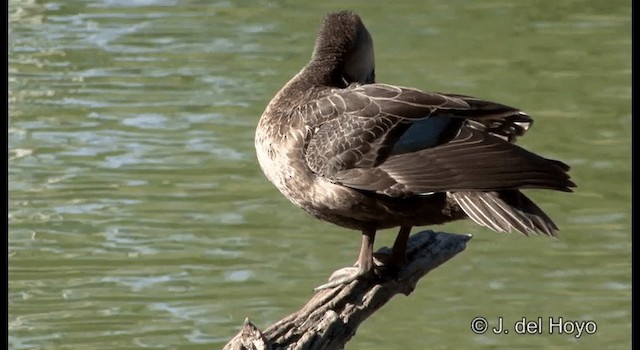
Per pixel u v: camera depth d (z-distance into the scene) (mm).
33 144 17688
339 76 9016
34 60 20906
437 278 14695
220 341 13305
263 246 15141
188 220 15727
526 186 7621
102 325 13586
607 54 21625
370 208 8141
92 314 13805
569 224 15875
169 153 17500
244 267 14688
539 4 23984
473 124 8039
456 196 7773
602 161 17547
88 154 17422
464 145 7883
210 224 15609
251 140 17922
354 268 8625
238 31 22266
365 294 8484
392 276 8594
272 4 23656
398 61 21156
